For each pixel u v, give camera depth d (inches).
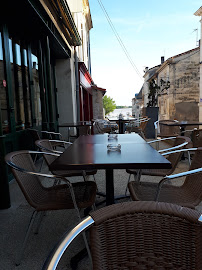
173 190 76.7
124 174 150.4
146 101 1103.6
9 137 140.0
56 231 82.8
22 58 172.7
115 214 29.9
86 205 66.1
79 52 396.8
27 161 77.3
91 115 615.8
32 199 68.7
